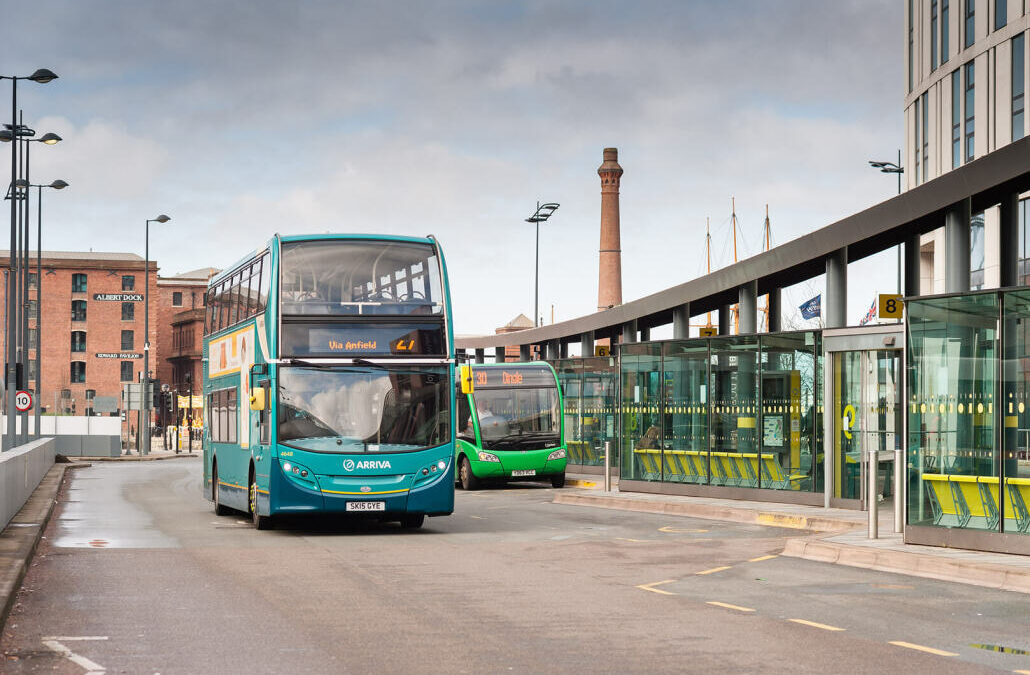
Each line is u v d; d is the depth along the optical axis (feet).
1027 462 48.24
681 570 47.60
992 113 146.10
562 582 43.78
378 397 63.77
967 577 44.52
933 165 163.63
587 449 124.88
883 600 39.06
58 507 86.07
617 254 296.30
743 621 34.58
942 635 32.24
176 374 429.38
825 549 51.98
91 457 212.64
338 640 31.32
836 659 28.71
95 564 49.47
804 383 77.30
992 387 49.70
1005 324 49.29
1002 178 67.67
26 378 160.04
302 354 63.31
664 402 89.81
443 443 64.44
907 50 175.52
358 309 64.23
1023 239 137.28
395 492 63.26
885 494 73.72
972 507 50.19
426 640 31.32
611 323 129.18
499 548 56.85
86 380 384.47
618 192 298.35
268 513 63.26
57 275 383.86
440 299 65.72
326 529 68.08
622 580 44.39
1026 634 32.45
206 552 54.75
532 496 101.65
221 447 78.07
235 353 73.82
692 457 86.99
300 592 40.93
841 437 74.74
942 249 160.15
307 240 64.49
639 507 84.02
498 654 29.32
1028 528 48.08
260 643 30.89
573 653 29.45
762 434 80.53
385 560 51.44
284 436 62.69
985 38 147.74
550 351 159.12
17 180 178.19
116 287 388.16
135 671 27.25
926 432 52.08
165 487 115.14
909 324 52.80
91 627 33.45
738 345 82.43
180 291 448.65
